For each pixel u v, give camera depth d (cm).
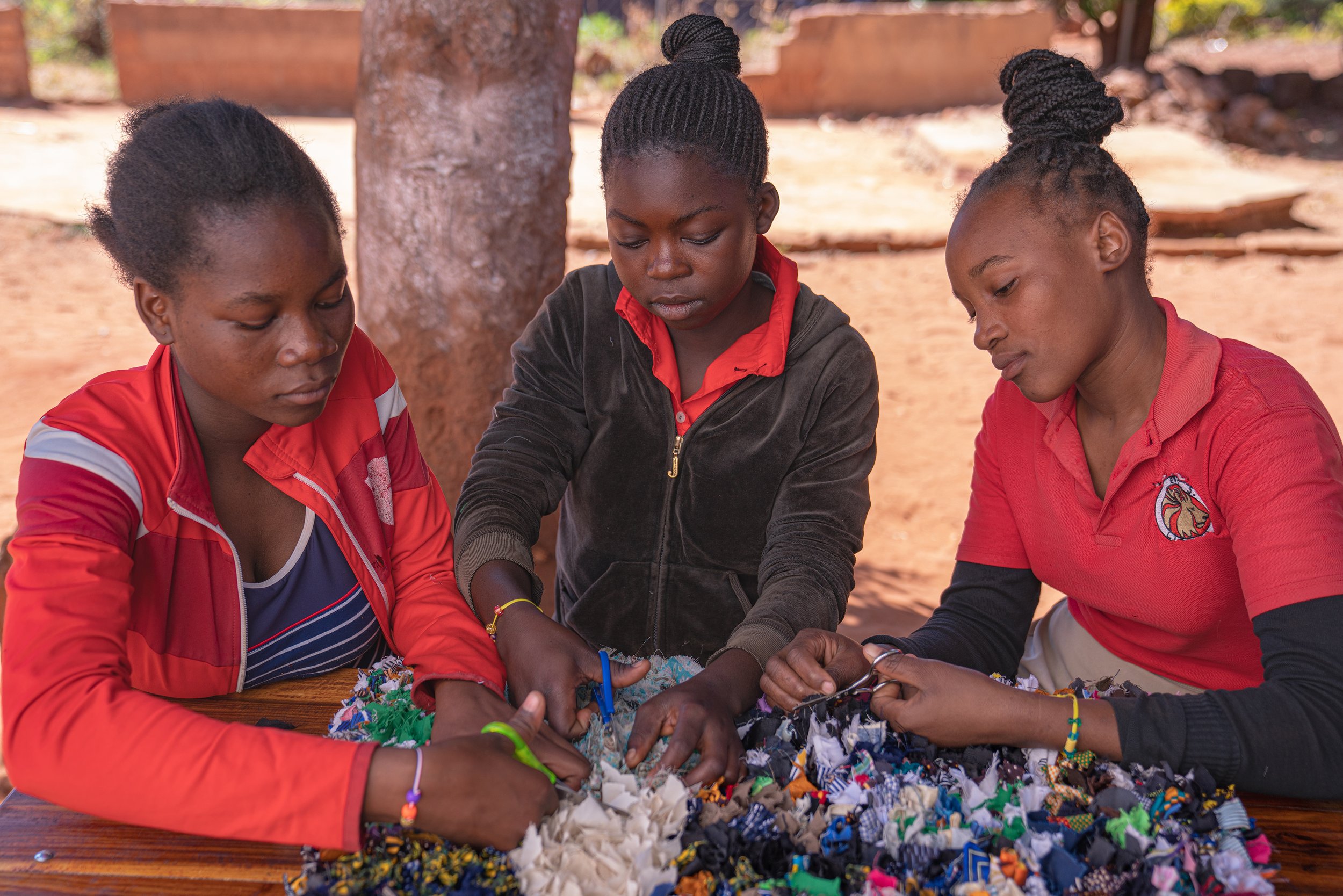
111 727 131
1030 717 149
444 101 333
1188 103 1261
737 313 195
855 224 941
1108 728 148
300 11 1336
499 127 338
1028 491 189
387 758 131
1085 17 1499
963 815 137
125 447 148
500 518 186
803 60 1395
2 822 140
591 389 203
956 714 150
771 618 171
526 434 201
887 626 418
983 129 1223
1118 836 133
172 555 156
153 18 1304
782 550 188
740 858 128
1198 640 184
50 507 140
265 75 1352
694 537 208
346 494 171
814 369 194
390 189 344
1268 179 1005
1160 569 176
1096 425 179
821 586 180
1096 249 158
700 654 218
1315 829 146
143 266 136
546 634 163
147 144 133
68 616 137
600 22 1598
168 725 132
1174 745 146
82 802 132
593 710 159
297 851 136
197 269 133
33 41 1470
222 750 131
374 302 359
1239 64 1516
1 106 1242
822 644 160
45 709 132
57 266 829
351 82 1373
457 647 164
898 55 1402
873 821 133
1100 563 182
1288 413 159
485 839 132
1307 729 145
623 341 200
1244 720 147
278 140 137
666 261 170
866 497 197
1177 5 1738
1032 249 157
